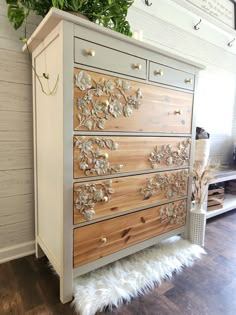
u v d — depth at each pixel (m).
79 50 0.97
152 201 1.38
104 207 1.14
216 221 2.10
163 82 1.32
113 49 1.08
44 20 0.93
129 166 1.22
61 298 1.06
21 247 1.44
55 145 1.07
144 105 1.24
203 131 1.90
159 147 1.36
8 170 1.35
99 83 1.04
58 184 1.05
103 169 1.11
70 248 1.05
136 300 1.08
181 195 1.56
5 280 1.21
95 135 1.06
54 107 1.05
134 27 1.76
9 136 1.33
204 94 2.44
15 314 0.99
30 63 1.35
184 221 1.61
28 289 1.14
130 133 1.20
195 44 2.22
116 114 1.12
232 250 1.57
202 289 1.17
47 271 1.29
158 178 1.38
